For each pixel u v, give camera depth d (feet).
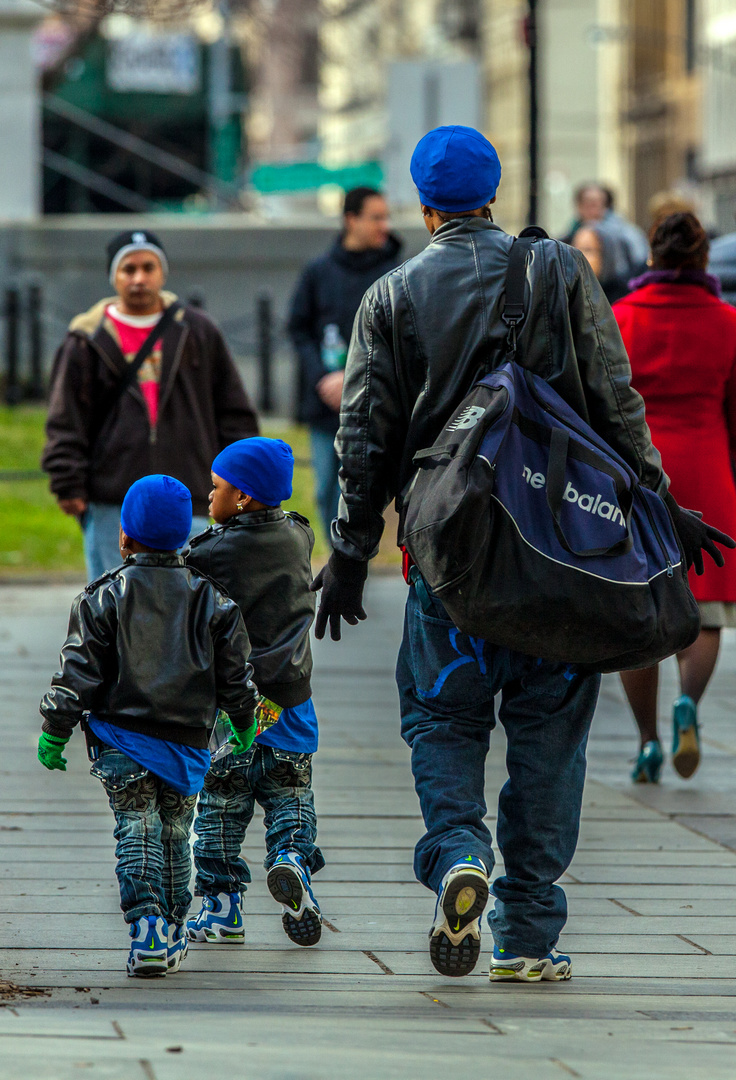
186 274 233.35
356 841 69.82
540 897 50.14
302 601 56.95
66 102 296.30
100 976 50.83
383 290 48.98
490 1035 40.96
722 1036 42.34
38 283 214.69
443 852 47.11
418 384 48.80
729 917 60.29
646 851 69.77
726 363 79.25
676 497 79.25
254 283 233.35
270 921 59.41
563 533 45.98
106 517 85.35
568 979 51.55
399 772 83.05
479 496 44.78
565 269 48.47
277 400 225.15
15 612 132.67
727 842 71.36
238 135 314.14
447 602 45.75
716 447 79.82
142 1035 38.86
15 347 210.59
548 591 45.44
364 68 524.93
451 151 49.39
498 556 45.55
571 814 49.73
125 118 300.81
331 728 93.56
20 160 237.04
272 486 56.29
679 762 79.25
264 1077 34.32
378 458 49.16
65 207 298.15
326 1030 40.65
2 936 55.42
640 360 79.56
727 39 508.53
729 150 499.92
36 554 154.71
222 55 303.27
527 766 49.08
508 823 49.67
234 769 56.39
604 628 45.96
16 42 234.99
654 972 53.11
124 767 51.06
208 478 85.87
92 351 84.43
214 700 52.06
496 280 48.39
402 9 551.59
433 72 240.73
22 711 95.55
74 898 60.34
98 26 248.11
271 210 300.20
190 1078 33.91
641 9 636.48
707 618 79.82
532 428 47.09
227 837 56.85
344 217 124.36
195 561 56.34
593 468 46.85
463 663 48.83
